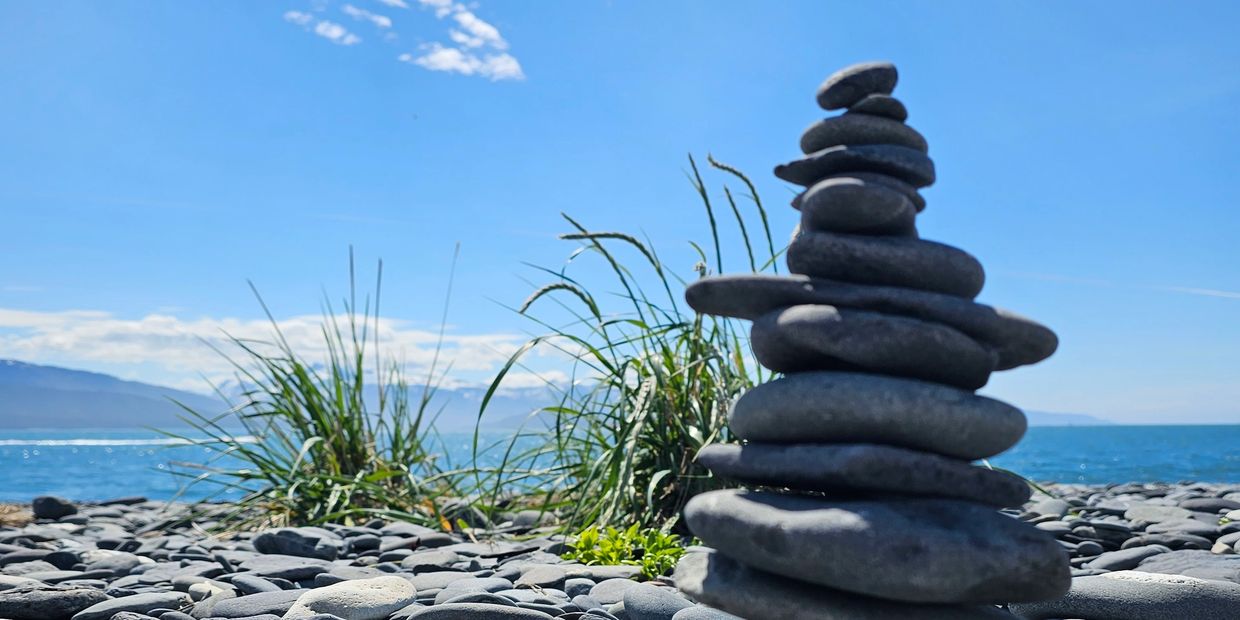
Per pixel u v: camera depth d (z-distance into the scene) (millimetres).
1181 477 15273
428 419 5754
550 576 3205
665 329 4391
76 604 2799
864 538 1756
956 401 1898
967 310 1971
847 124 2229
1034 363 2111
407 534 4488
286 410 5484
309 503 5234
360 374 5703
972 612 1968
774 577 1988
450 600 2721
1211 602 2525
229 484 5363
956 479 1871
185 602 2885
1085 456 29516
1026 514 5023
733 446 2137
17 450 62469
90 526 5371
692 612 2480
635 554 3676
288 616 2594
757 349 2115
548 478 4789
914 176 2170
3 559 3680
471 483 5508
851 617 1878
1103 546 4000
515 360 4199
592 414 4539
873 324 1936
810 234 2105
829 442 1978
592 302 4383
